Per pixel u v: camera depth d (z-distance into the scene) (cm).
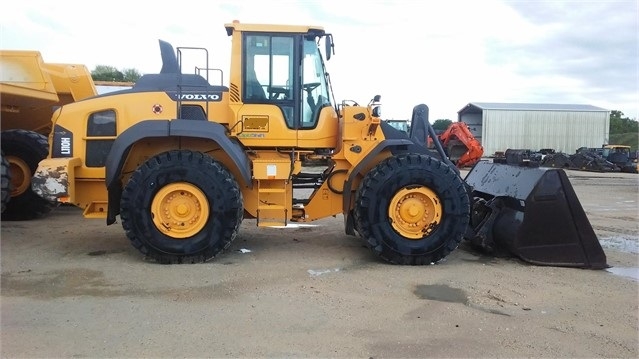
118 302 427
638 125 6856
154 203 538
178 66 593
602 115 4212
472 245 659
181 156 541
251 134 597
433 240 563
